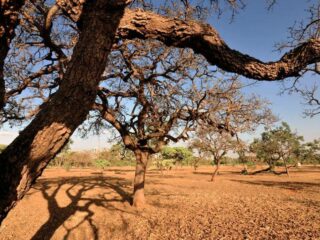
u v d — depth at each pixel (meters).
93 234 10.59
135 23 2.41
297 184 26.03
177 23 2.38
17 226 11.65
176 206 14.52
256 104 13.53
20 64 9.39
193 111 12.44
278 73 2.47
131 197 16.16
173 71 12.63
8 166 1.84
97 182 23.58
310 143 48.28
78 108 1.99
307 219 10.80
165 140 14.58
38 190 17.91
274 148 40.62
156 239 9.58
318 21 5.19
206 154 32.81
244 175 42.44
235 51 2.48
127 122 14.72
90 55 1.99
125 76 11.71
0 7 1.87
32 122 1.97
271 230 9.44
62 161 63.69
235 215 12.20
